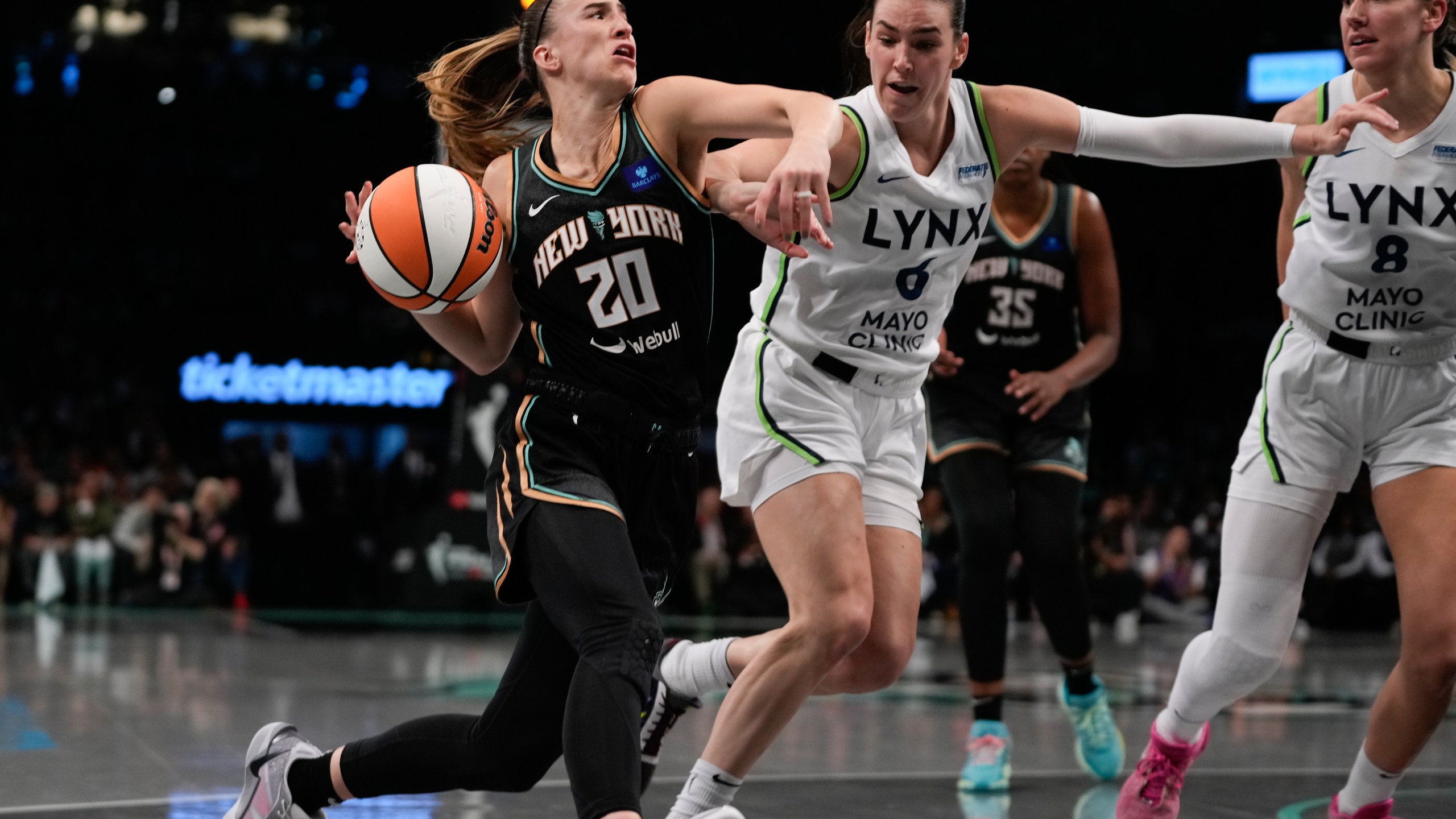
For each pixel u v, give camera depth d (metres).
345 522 21.22
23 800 4.94
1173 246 25.83
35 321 25.88
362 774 3.82
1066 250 6.02
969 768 5.44
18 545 17.61
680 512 3.76
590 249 3.58
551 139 3.76
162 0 26.00
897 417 4.24
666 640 4.66
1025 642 14.16
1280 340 4.38
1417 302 4.14
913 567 4.24
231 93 28.05
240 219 28.00
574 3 3.68
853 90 4.56
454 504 16.81
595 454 3.59
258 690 8.58
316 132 28.11
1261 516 4.28
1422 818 4.91
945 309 4.23
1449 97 4.05
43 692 8.22
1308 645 14.87
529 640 3.66
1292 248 4.46
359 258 3.69
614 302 3.58
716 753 3.81
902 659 4.21
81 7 25.89
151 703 7.82
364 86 27.88
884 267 3.99
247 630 14.13
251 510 20.69
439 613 16.72
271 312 26.23
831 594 3.81
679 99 3.62
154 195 27.97
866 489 4.22
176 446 23.84
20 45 26.28
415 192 3.62
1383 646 14.74
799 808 4.96
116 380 25.55
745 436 4.11
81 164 27.91
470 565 16.77
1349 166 4.14
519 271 3.71
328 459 21.59
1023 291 5.99
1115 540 17.59
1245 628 4.27
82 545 17.36
